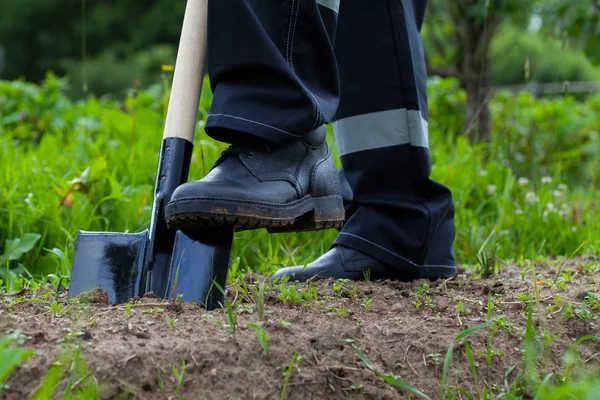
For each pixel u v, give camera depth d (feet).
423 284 8.75
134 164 15.15
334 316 7.09
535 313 7.63
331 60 7.23
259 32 6.78
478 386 6.37
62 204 12.37
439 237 9.41
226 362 5.77
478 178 16.10
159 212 7.16
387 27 8.87
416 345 6.57
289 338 6.19
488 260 10.00
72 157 16.38
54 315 6.57
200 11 7.42
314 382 5.85
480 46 20.16
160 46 95.25
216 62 6.91
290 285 8.48
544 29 20.83
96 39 102.83
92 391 5.28
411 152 9.09
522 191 17.10
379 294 8.24
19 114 22.75
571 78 66.28
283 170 7.07
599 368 6.79
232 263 10.00
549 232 14.44
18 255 10.78
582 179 24.53
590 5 19.04
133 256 7.23
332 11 7.32
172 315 6.49
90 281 7.19
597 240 13.57
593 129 27.07
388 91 8.96
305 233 12.96
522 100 27.40
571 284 8.96
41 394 5.00
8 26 104.17
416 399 6.08
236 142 7.08
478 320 7.30
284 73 6.81
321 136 7.56
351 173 9.33
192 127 7.36
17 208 12.07
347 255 9.19
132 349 5.70
